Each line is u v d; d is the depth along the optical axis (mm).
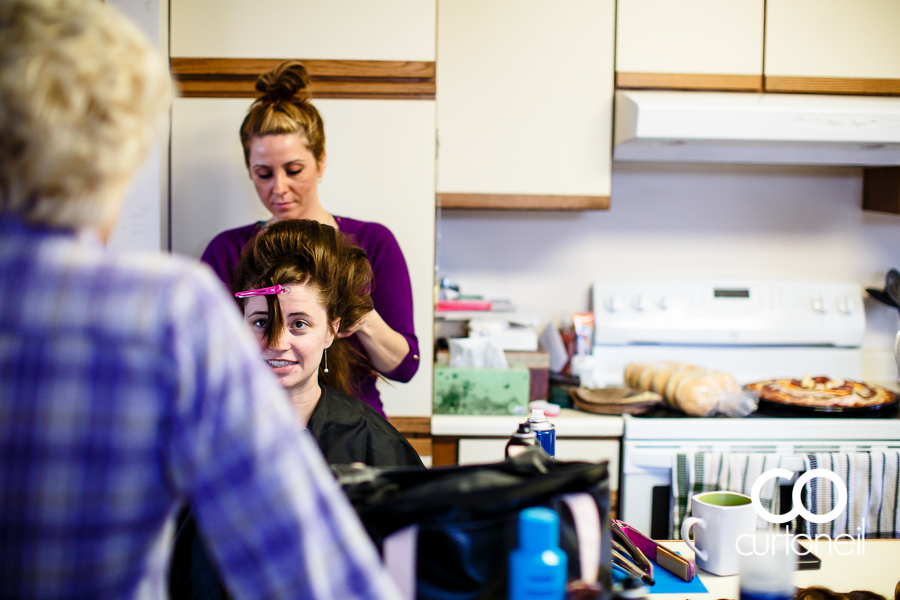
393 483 750
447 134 2150
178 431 482
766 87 2162
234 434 483
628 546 1064
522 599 648
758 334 2379
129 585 495
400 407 2059
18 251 471
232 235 1921
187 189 1983
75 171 461
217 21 1951
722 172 2521
